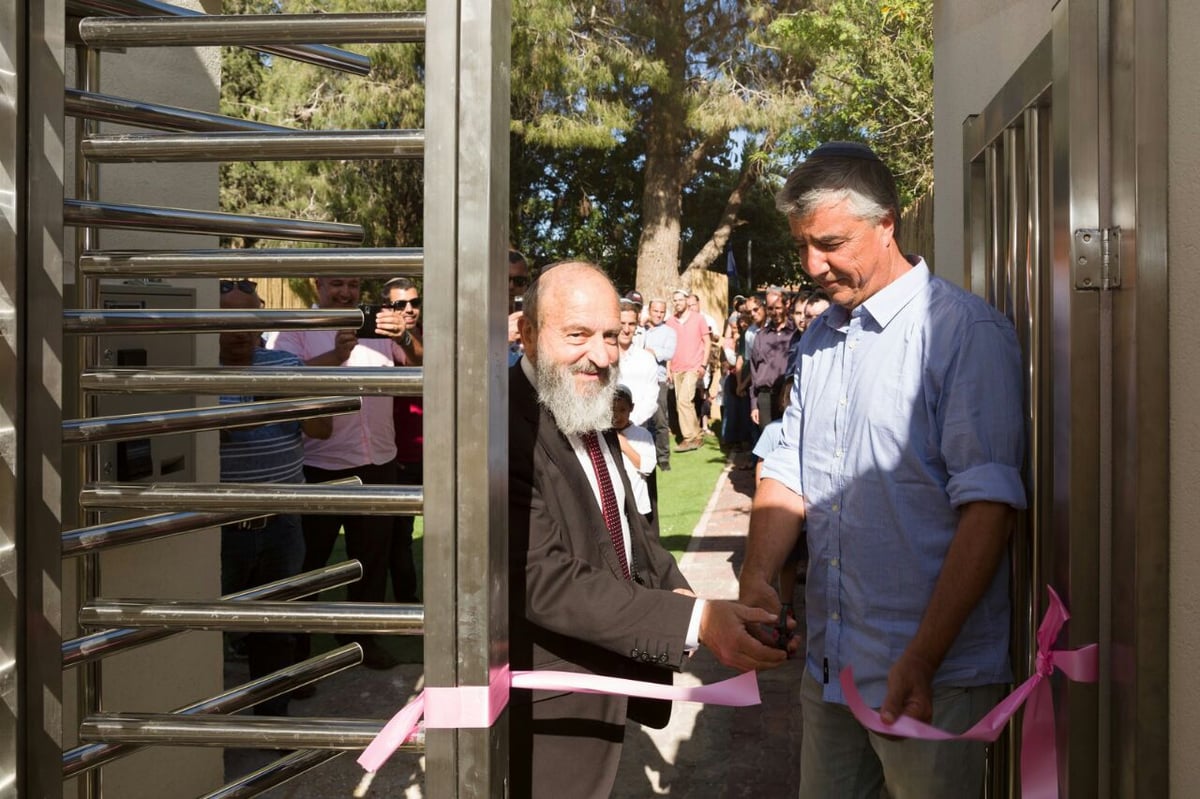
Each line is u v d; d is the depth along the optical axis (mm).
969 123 3139
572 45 18359
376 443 5445
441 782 1459
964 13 3502
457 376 1432
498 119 1447
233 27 1434
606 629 1988
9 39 1461
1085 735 1961
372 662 5078
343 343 4863
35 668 1519
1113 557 1906
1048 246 2287
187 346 3062
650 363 6625
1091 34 1899
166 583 3059
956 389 2053
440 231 1420
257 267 1477
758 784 3840
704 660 5227
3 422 1489
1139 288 1781
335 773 3896
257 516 1625
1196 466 1667
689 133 21000
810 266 2211
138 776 3053
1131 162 1808
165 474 3018
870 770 2393
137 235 2898
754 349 10078
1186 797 1710
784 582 3457
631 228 28391
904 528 2125
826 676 2283
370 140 1436
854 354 2242
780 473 2514
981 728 1980
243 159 1453
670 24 18984
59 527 1517
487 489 1437
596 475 2277
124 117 1597
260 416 1658
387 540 5137
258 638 4332
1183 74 1692
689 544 7871
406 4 15188
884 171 2168
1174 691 1767
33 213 1492
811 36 14328
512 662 2094
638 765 4012
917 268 2188
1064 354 1965
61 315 1508
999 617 2141
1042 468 2279
